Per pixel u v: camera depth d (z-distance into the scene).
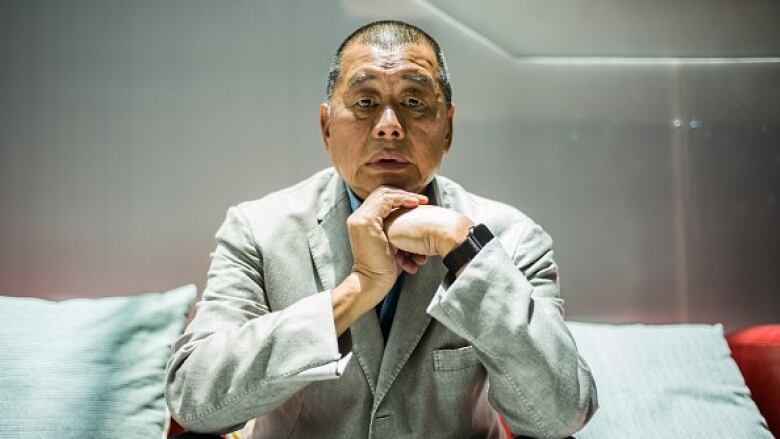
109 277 2.02
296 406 1.39
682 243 2.16
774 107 2.19
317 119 2.11
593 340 1.89
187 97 2.08
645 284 2.15
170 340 1.71
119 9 2.07
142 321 1.71
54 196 2.01
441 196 1.55
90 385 1.55
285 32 2.11
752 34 2.19
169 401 1.28
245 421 1.25
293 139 2.10
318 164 2.10
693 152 2.18
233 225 1.50
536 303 1.28
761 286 2.17
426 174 1.40
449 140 1.52
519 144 2.13
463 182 2.12
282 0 2.11
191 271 2.05
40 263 2.00
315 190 1.55
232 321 1.35
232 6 2.10
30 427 1.45
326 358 1.20
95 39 2.05
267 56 2.10
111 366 1.60
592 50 2.16
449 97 1.47
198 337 1.31
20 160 2.01
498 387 1.23
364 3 2.13
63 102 2.03
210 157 2.07
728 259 2.17
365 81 1.36
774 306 2.17
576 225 2.14
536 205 2.13
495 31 2.14
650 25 2.17
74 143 2.03
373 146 1.35
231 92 2.09
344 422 1.37
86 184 2.03
